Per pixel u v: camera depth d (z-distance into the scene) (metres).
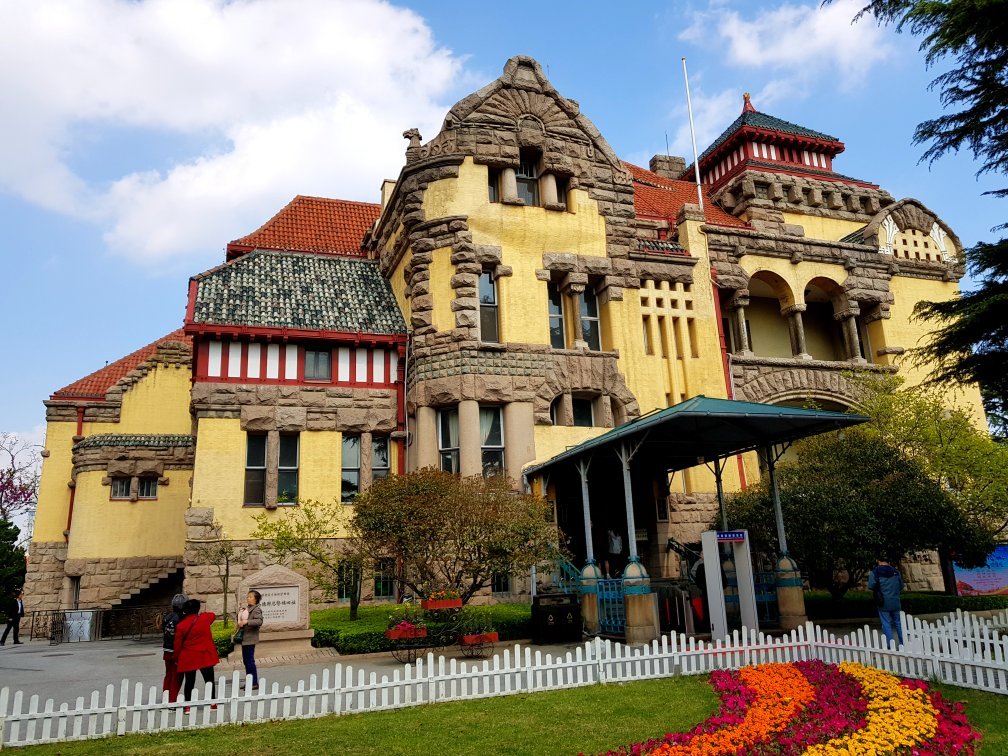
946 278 31.69
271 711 9.70
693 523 23.84
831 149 34.84
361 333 23.44
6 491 46.94
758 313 30.78
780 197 31.25
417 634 14.77
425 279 23.44
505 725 9.12
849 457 21.30
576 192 25.22
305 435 22.64
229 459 21.70
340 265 27.33
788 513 19.59
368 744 8.40
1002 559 24.33
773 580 17.14
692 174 38.09
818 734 8.45
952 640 11.16
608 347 24.66
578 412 24.47
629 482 15.70
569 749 8.14
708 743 8.08
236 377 22.31
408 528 15.73
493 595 21.33
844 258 29.73
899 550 19.31
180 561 26.58
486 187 24.19
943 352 14.89
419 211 23.83
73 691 12.63
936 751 7.98
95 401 29.77
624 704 10.12
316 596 21.55
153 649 20.36
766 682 10.88
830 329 32.12
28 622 27.98
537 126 25.17
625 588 15.14
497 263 23.72
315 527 19.89
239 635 12.02
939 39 13.43
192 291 23.42
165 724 9.25
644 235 27.86
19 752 8.31
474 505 16.20
